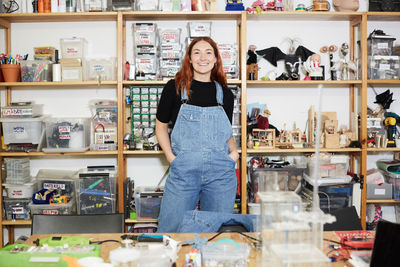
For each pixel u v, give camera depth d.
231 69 2.85
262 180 1.02
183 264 1.12
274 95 3.13
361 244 1.20
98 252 1.10
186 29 3.05
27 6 2.85
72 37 3.07
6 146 2.83
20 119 2.77
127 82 2.77
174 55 2.85
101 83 2.77
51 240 1.27
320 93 0.92
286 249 0.90
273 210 0.92
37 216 1.69
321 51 3.11
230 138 2.48
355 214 1.67
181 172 2.23
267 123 2.89
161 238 1.27
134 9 2.86
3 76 2.84
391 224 0.98
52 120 2.78
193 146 2.23
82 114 3.11
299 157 3.03
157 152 2.78
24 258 1.02
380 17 2.96
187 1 2.81
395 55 2.97
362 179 2.84
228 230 1.38
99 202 2.80
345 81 2.82
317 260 0.86
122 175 2.80
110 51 3.08
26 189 2.87
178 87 2.28
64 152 2.78
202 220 1.53
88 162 3.12
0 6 2.88
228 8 2.80
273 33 3.10
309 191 2.78
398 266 0.94
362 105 2.84
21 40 3.06
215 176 2.25
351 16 2.93
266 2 3.09
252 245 1.26
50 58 2.88
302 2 3.11
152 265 0.98
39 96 3.09
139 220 2.80
